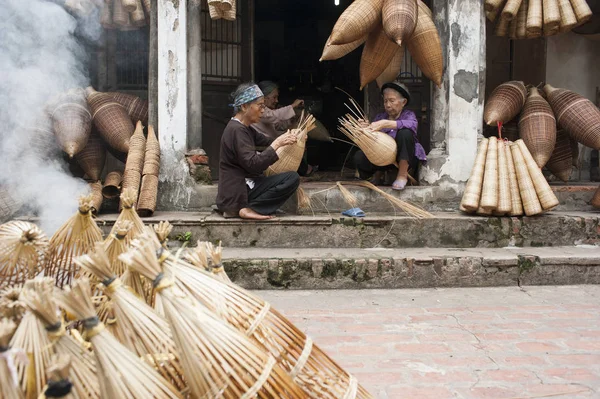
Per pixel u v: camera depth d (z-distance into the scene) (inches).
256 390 72.0
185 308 71.7
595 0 324.5
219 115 318.3
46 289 66.5
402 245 219.3
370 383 121.0
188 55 247.8
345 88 445.1
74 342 68.6
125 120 250.8
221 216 224.7
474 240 221.1
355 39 226.8
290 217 220.7
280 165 227.6
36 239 95.1
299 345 88.3
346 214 225.8
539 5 251.3
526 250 214.1
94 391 68.0
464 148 247.0
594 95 338.6
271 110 245.4
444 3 247.3
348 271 196.9
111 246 99.1
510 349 141.0
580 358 135.1
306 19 480.7
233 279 195.8
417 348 141.7
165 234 101.8
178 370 75.8
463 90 246.1
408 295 190.1
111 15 255.0
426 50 237.1
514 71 335.0
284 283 196.4
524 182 223.1
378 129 235.8
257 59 478.6
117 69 305.3
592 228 223.9
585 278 202.8
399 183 239.5
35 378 65.1
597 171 332.8
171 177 245.3
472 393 116.3
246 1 319.9
